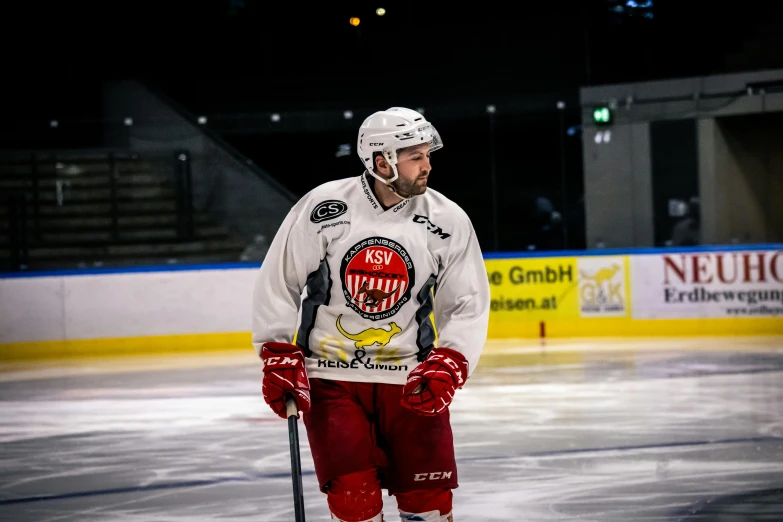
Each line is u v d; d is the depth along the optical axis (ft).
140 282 65.72
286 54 89.81
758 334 64.39
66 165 72.90
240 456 32.89
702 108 71.00
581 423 36.88
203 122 74.33
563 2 85.30
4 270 70.18
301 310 16.47
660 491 26.71
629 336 66.33
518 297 67.62
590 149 72.59
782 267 63.93
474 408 40.70
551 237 73.67
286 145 77.77
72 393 48.70
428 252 15.87
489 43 86.99
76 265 71.56
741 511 24.50
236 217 73.92
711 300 65.05
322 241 15.80
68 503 27.27
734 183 71.26
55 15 88.94
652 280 65.92
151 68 90.84
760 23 81.41
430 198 16.15
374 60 88.74
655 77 84.17
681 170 71.67
